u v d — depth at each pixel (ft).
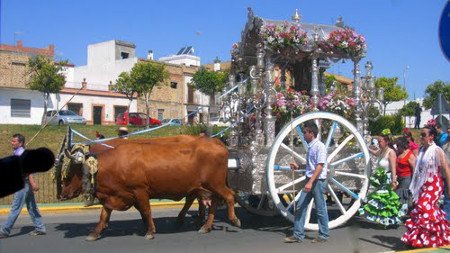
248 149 30.50
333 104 31.63
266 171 28.63
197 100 177.58
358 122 32.42
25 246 26.66
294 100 30.76
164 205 43.16
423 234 24.50
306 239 27.94
